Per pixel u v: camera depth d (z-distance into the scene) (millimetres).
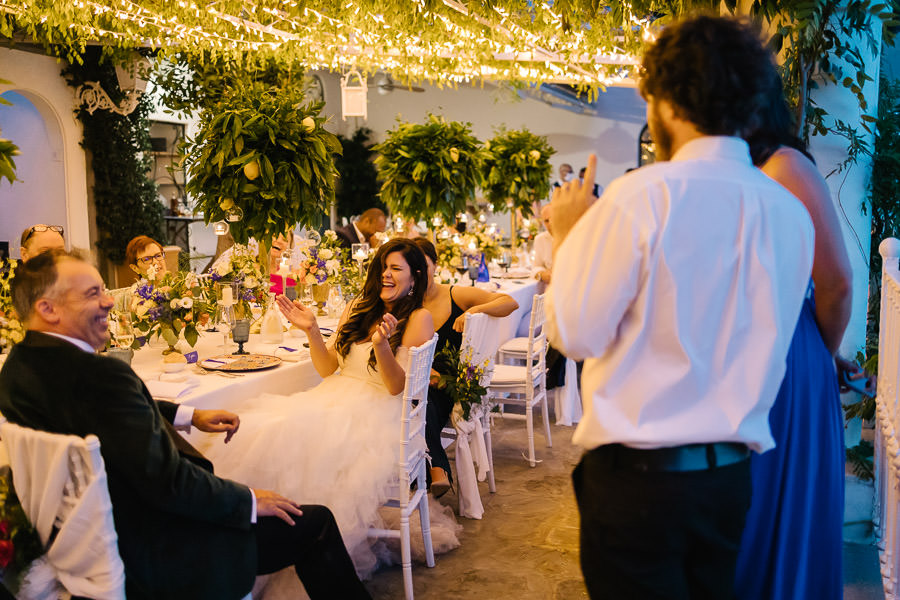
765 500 1668
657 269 1280
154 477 1877
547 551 3330
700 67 1320
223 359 3318
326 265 4547
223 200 3900
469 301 3939
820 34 2883
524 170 7730
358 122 15594
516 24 5586
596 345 1300
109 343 3146
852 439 3311
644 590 1344
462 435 3717
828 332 1724
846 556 3104
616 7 4707
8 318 2910
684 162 1326
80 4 6074
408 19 5508
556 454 4688
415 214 6062
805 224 1366
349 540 2852
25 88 8344
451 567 3188
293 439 2805
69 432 1898
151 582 1917
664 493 1311
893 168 3154
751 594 1698
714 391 1314
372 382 3254
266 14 6461
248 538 2082
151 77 9367
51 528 1823
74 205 9086
